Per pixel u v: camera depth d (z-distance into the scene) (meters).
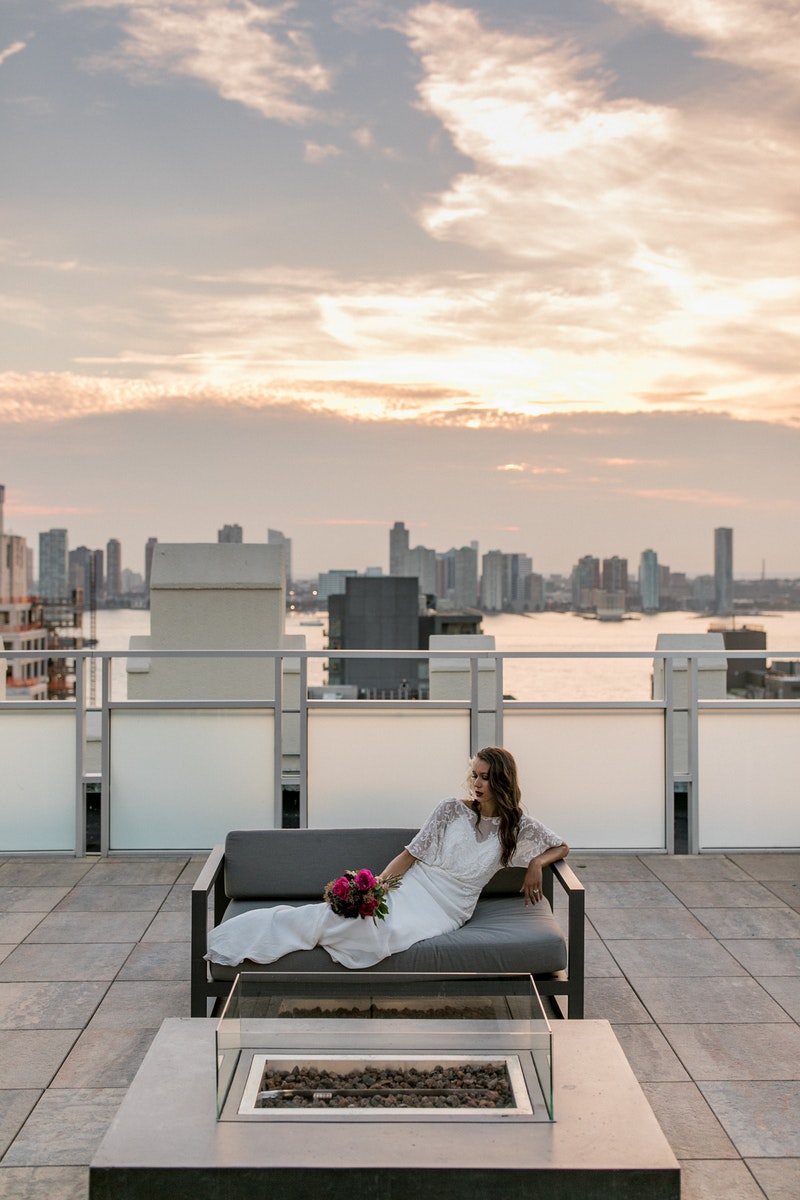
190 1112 2.82
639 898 5.48
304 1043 2.89
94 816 6.35
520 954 3.71
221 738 6.30
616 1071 3.05
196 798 6.30
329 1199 2.56
